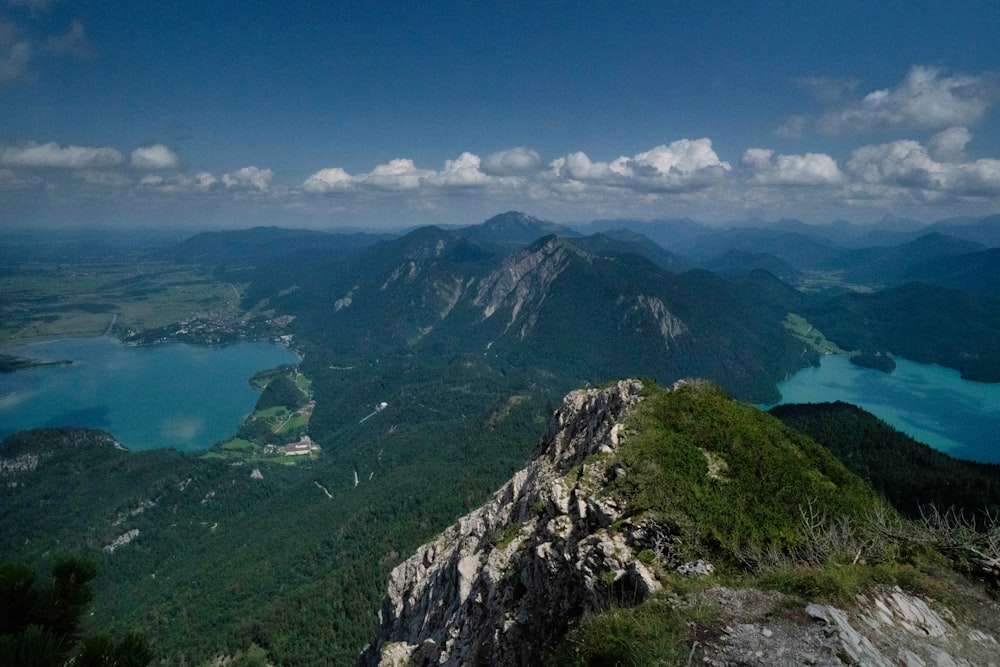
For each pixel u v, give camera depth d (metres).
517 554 32.47
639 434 31.41
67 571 13.25
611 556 24.20
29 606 12.53
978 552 20.48
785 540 24.38
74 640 12.16
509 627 27.69
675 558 23.50
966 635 16.95
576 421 47.34
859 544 22.55
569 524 28.59
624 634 16.27
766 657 14.66
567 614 25.38
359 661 60.91
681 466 28.58
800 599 17.30
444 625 39.88
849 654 14.63
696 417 32.94
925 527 22.91
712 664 14.52
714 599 17.88
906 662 15.08
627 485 27.67
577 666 16.30
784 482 28.22
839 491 28.38
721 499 26.64
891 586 18.59
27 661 10.00
